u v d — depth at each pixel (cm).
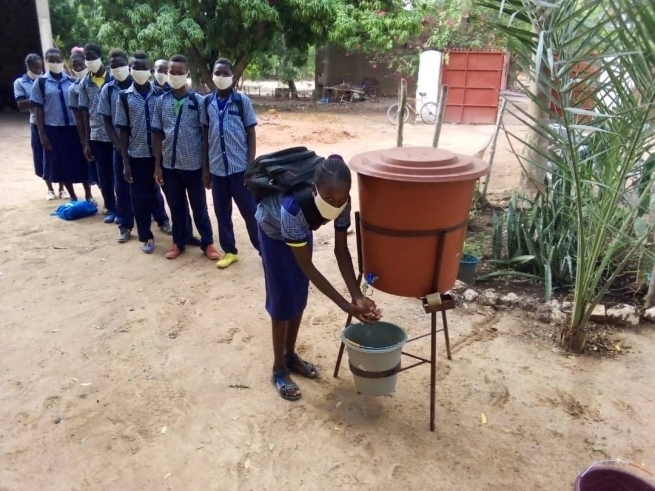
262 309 394
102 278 444
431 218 237
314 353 337
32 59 608
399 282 255
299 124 1321
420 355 335
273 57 2075
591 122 289
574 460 250
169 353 337
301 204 237
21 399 291
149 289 425
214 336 357
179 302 403
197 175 457
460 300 401
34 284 431
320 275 253
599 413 282
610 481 218
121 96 446
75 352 337
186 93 436
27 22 1520
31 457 250
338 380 311
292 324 298
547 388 302
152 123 441
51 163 606
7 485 234
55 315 382
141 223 491
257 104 1820
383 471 242
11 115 1466
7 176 791
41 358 330
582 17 266
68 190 630
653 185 360
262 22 1412
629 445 259
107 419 277
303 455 252
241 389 302
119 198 513
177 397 295
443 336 357
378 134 1259
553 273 426
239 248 514
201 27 1423
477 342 350
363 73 2139
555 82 252
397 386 304
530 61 263
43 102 577
